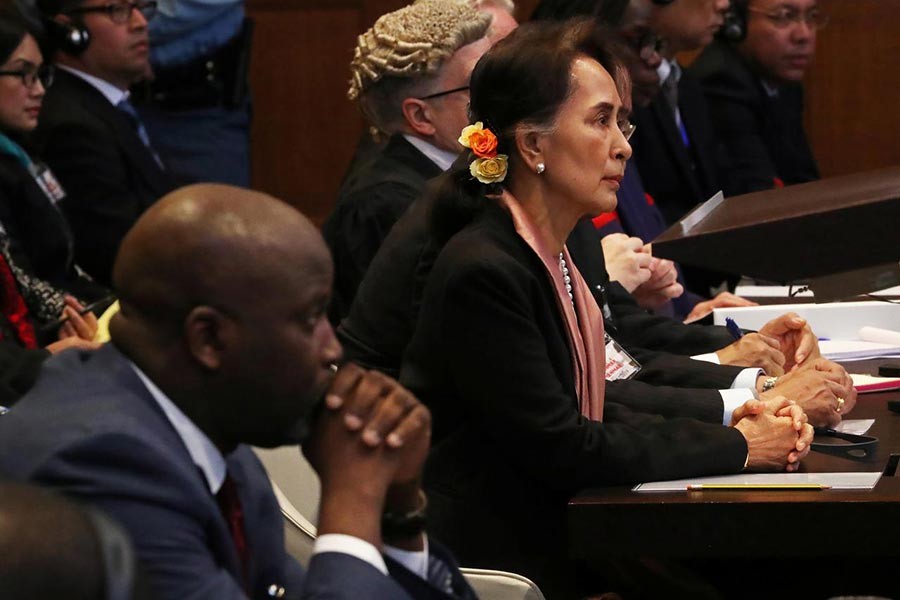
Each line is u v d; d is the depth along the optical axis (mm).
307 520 8234
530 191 8648
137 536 4988
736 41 20500
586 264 11023
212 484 5344
